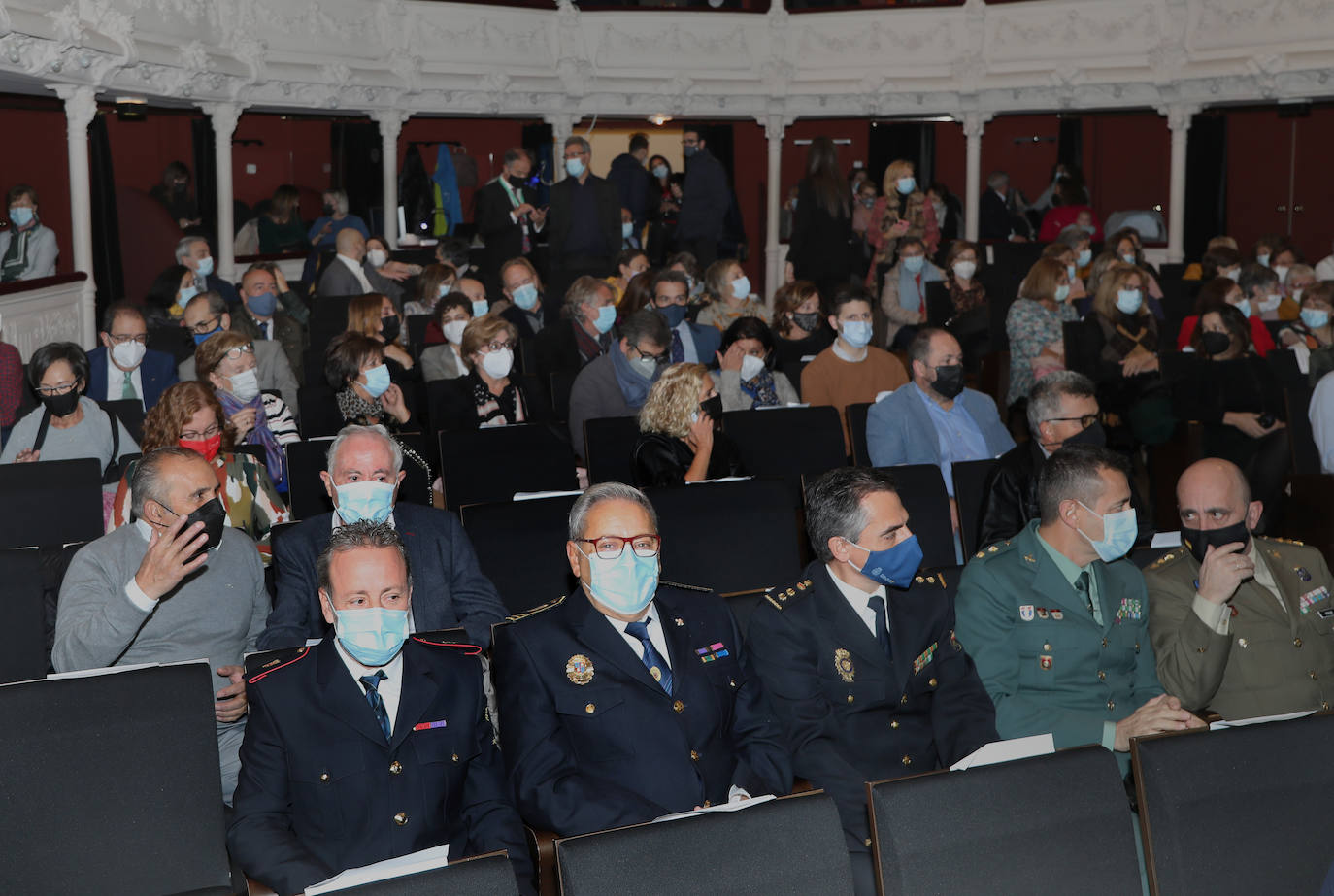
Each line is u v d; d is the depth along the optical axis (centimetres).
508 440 555
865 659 336
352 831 284
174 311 912
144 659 354
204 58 1080
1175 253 1473
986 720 341
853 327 657
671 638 322
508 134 1552
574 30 1498
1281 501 693
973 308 1052
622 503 312
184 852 268
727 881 229
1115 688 359
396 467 378
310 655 294
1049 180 1603
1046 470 365
